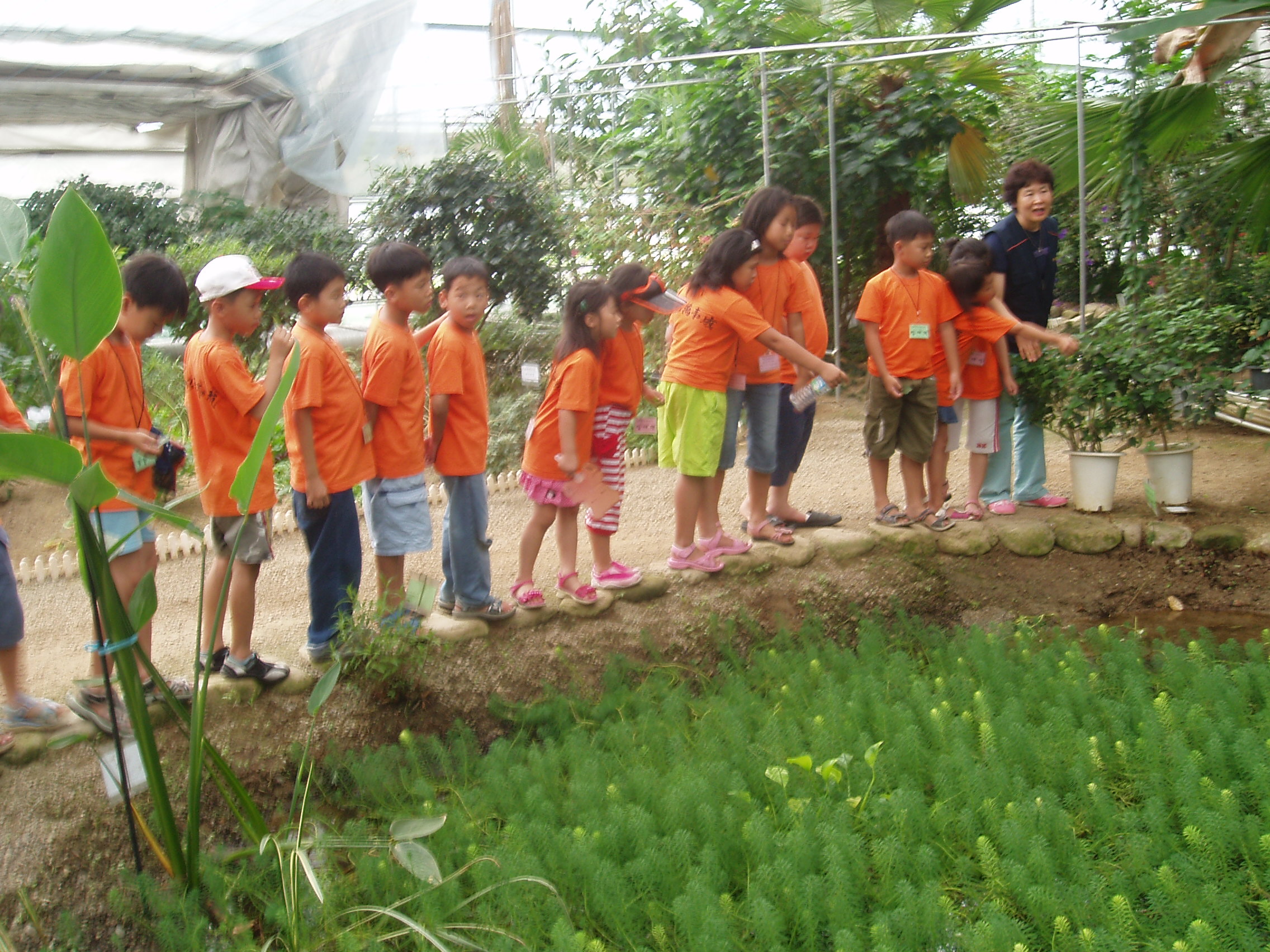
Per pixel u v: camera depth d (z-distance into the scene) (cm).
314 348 387
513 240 931
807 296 533
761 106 862
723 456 517
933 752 381
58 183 1228
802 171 905
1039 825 318
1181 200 781
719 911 285
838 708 403
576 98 1016
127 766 355
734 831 329
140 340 371
